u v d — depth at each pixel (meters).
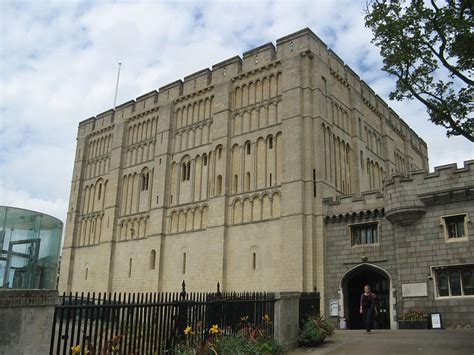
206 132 44.91
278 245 36.00
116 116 55.56
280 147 38.69
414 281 27.50
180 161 46.38
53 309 8.61
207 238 40.50
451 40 16.88
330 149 38.88
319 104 38.28
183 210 44.19
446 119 17.67
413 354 16.19
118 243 49.41
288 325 18.00
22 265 10.80
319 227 34.38
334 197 37.16
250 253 37.59
